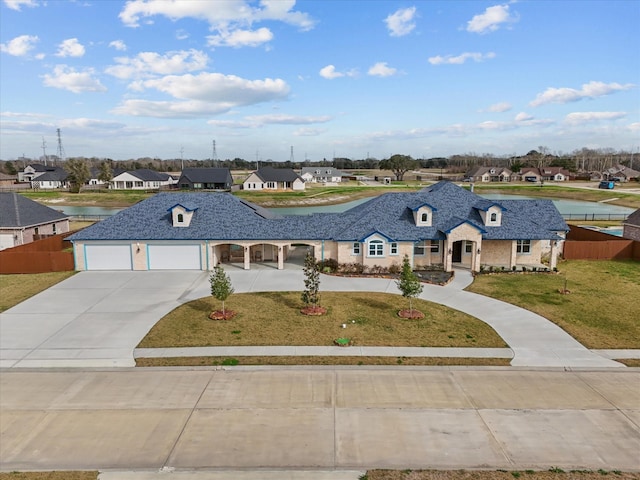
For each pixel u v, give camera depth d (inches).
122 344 772.0
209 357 720.3
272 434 514.9
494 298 1032.8
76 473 449.4
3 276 1242.0
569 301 1008.2
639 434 518.3
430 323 869.2
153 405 580.4
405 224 1321.4
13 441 503.2
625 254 1451.8
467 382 642.2
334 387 626.2
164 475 447.2
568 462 466.6
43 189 4594.0
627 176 5821.9
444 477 442.3
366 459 470.6
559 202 3681.1
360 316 907.4
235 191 4153.5
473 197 1446.9
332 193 3949.3
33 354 735.7
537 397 601.0
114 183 4670.3
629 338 800.3
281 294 1061.1
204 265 1298.0
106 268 1300.4
